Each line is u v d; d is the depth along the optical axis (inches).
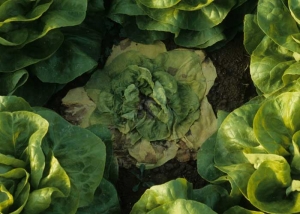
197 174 50.5
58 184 40.6
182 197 42.1
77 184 42.6
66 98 51.2
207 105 51.1
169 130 50.2
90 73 51.6
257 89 50.1
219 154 44.3
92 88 51.3
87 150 43.3
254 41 48.4
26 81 49.2
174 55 51.6
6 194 39.9
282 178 41.5
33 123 41.6
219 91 51.7
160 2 48.1
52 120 43.5
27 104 43.2
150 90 50.1
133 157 50.4
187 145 50.6
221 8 49.6
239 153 43.9
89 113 50.8
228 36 51.9
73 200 41.5
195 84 51.3
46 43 47.9
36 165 40.1
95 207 44.8
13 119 41.6
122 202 49.9
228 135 44.2
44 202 39.6
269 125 42.7
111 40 52.4
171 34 52.0
